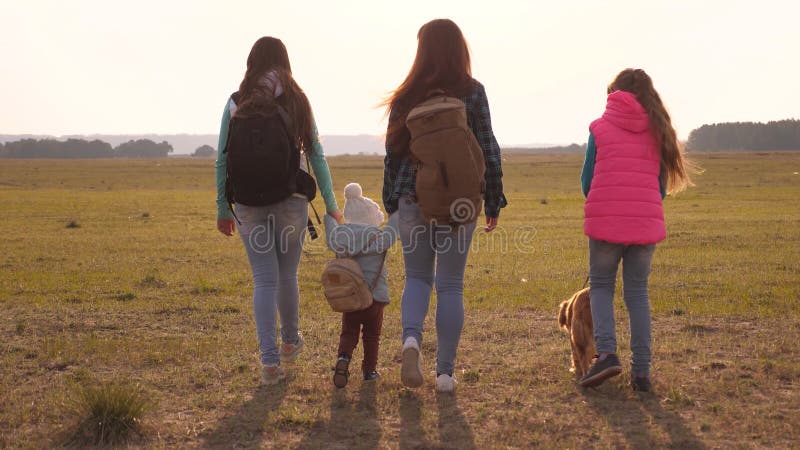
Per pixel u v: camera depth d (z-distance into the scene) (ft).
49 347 27.96
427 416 19.84
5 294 43.37
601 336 21.95
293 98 22.65
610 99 22.61
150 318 35.32
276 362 22.97
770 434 18.16
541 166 406.21
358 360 26.32
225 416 20.07
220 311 37.40
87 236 84.28
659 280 46.11
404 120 20.67
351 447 17.69
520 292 42.50
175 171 405.18
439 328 21.97
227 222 24.45
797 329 30.76
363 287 22.12
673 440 17.79
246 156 21.79
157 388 22.86
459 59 20.90
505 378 23.63
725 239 71.61
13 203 153.58
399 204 21.39
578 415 19.88
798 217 100.17
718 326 31.63
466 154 19.72
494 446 17.51
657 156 22.31
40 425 19.40
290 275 24.41
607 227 21.79
